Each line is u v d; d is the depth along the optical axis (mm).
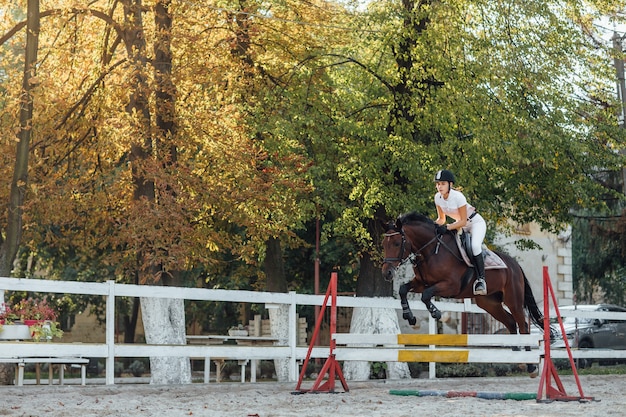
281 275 24812
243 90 21547
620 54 25578
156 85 19453
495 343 13445
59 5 21734
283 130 20609
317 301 16422
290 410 11391
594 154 24938
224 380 25500
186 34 19859
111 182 20844
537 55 22609
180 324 19406
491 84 21969
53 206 20781
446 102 21469
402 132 21766
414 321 14000
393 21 21984
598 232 35156
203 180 20219
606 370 25422
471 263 13859
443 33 21516
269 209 21297
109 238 20562
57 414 10430
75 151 22484
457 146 22234
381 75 22719
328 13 22906
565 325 28734
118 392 13695
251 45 22625
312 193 22297
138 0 20250
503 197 24719
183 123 20391
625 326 29781
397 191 21469
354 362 21484
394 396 13859
